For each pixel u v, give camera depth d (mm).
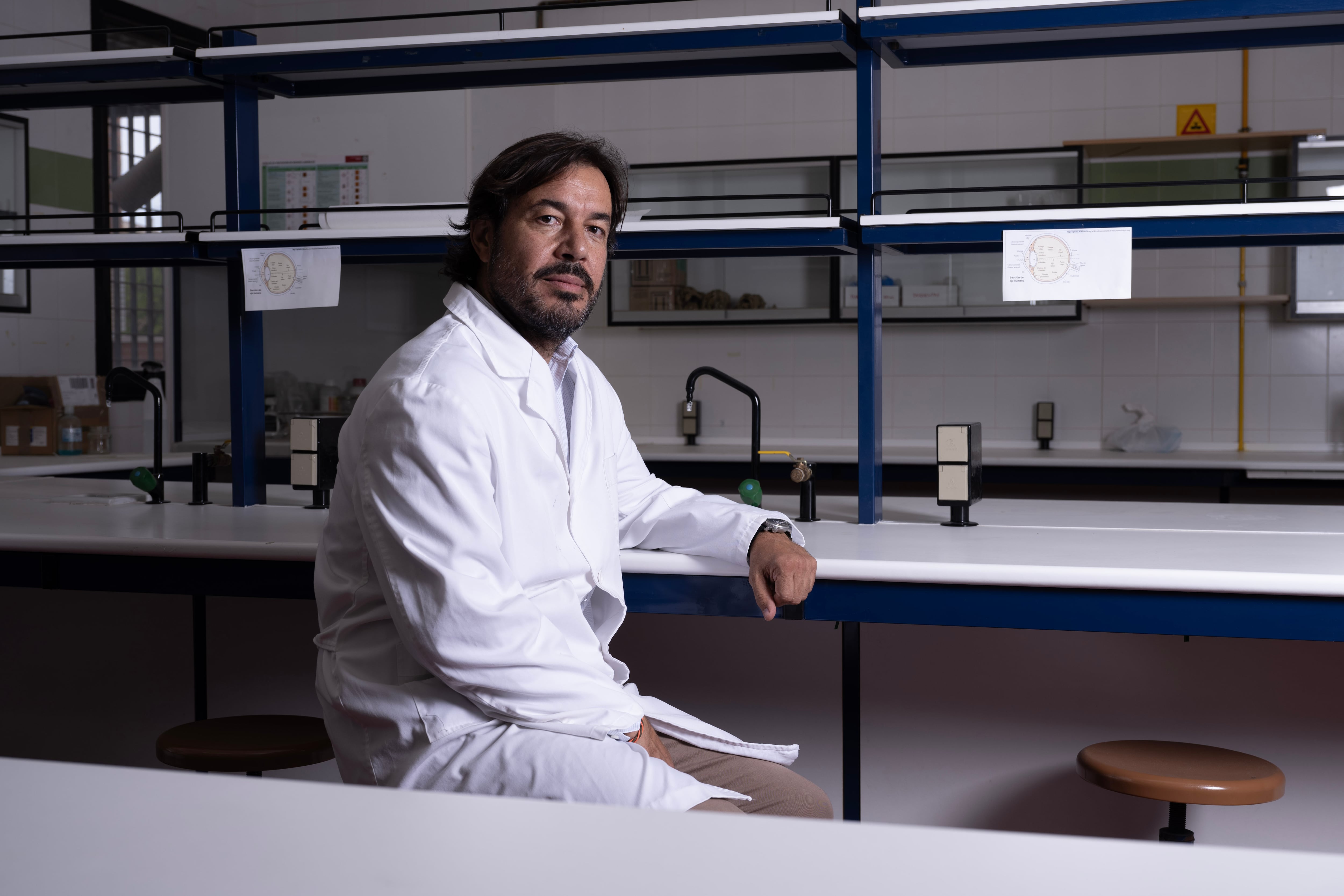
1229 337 4578
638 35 2215
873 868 544
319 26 5219
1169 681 2074
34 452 4000
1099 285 1994
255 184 2604
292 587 1922
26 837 590
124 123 4879
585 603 1611
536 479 1452
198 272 4566
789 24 2137
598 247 1539
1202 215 1950
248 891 525
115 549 1961
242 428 2494
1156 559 1709
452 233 2271
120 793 654
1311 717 2020
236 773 1786
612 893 519
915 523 2201
